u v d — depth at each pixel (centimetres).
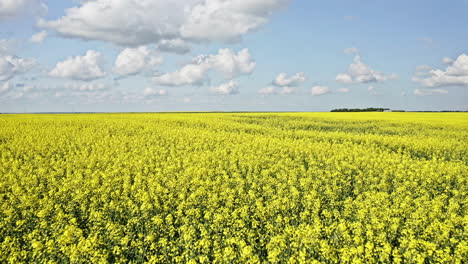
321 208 996
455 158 1870
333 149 1903
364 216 869
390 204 994
